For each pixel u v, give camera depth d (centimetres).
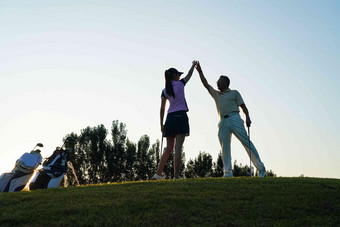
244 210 556
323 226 493
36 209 563
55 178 840
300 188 702
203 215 532
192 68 896
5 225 495
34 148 898
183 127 816
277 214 541
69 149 894
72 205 579
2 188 848
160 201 592
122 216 521
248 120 955
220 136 969
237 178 842
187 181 782
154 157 4212
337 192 666
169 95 837
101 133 3991
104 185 787
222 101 974
